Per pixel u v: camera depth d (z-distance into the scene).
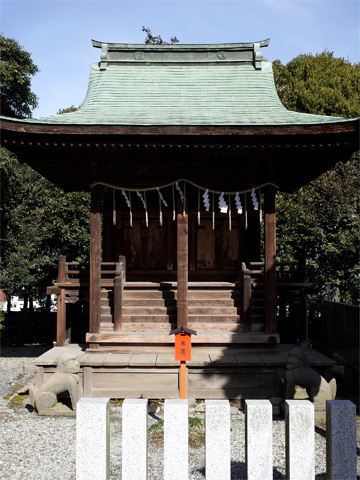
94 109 11.48
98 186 11.03
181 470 5.05
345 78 33.69
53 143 10.01
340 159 11.12
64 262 12.07
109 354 10.55
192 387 9.85
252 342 10.51
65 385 9.08
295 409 5.12
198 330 11.00
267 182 10.91
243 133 9.68
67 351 11.20
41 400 9.00
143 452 5.12
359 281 17.52
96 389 9.90
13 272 20.64
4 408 9.56
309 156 10.69
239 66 13.02
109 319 11.34
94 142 9.96
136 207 13.38
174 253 13.32
